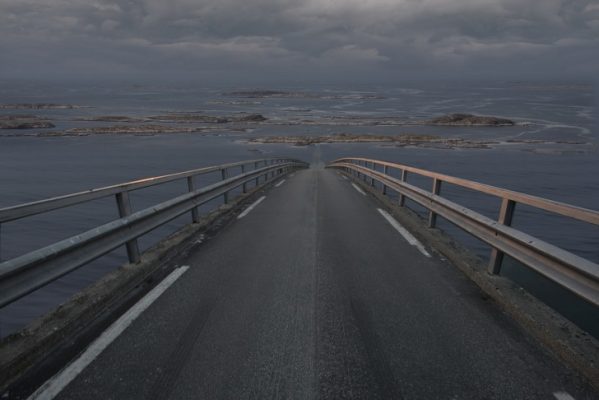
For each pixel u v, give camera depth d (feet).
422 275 15.05
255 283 14.19
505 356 9.44
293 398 7.97
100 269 60.44
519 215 94.07
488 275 13.89
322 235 21.65
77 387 8.32
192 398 7.97
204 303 12.46
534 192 126.41
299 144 279.49
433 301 12.60
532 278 22.27
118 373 8.79
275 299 12.76
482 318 11.41
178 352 9.61
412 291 13.43
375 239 20.68
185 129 370.32
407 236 21.33
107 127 369.50
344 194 41.42
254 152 243.60
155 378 8.61
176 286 13.92
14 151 240.73
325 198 37.86
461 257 16.05
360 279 14.58
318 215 28.02
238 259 17.13
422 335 10.42
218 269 15.76
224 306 12.23
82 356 9.45
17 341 9.41
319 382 8.45
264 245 19.53
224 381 8.51
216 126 414.62
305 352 9.60
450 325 10.96
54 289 53.93
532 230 82.58
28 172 174.09
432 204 20.76
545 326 10.11
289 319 11.34
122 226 13.71
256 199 37.37
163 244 18.22
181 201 20.04
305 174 84.38
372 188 43.04
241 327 10.87
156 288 13.74
